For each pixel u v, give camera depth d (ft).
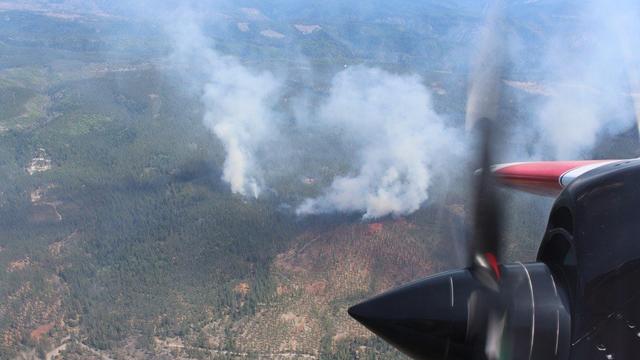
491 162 22.27
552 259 19.77
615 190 18.76
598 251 17.88
